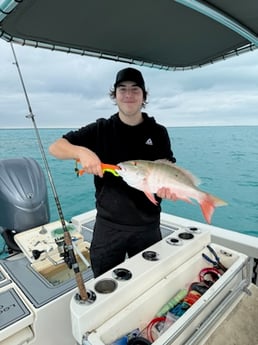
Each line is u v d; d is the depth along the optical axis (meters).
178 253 1.07
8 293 1.20
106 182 1.33
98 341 0.70
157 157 1.39
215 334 0.85
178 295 1.02
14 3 0.82
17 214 1.67
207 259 1.17
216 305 0.91
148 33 1.34
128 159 1.34
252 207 4.35
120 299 0.83
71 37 1.35
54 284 1.29
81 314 0.73
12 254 1.68
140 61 1.82
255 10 1.02
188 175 1.06
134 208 1.29
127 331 0.82
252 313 0.94
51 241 1.54
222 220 4.11
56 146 1.24
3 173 1.71
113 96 1.46
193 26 1.26
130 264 0.98
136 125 1.37
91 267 1.44
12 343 1.02
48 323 1.12
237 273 1.02
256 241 1.71
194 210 4.06
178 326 0.74
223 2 0.96
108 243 1.33
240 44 1.54
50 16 1.08
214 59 1.80
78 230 1.90
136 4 1.02
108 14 1.10
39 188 1.77
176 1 0.92
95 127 1.40
